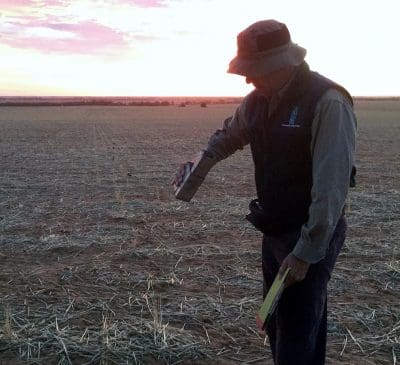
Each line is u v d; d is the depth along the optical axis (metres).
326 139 2.54
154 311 4.61
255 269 6.20
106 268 6.12
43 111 81.38
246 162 17.45
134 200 10.47
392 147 23.81
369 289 5.58
